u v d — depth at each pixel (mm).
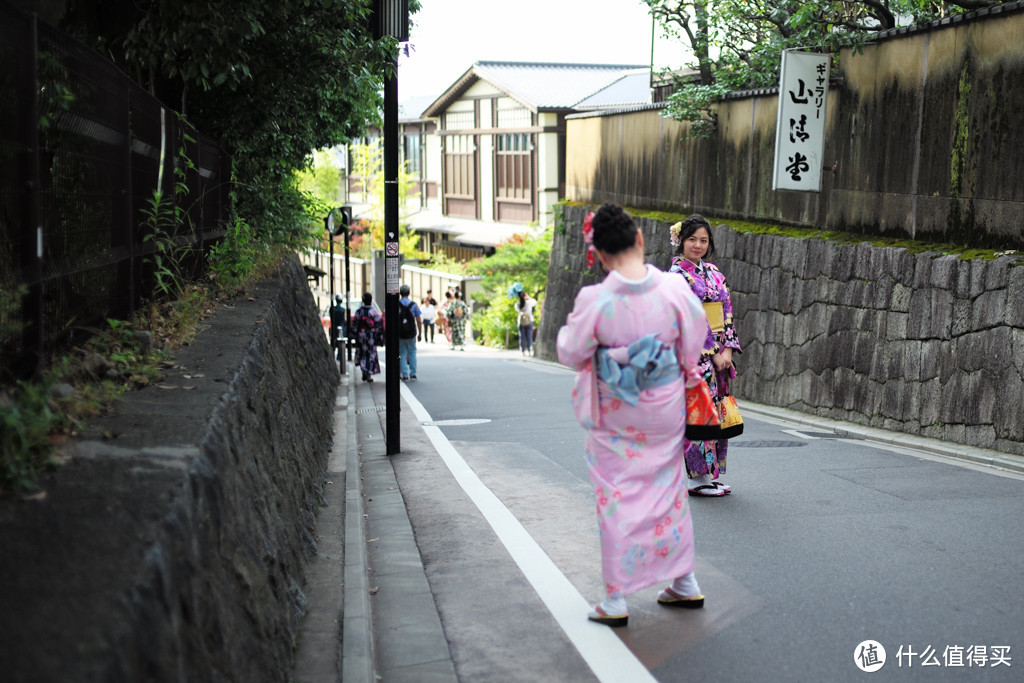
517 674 3949
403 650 4242
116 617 2070
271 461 4836
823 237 12398
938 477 7328
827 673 3779
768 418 12234
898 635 4125
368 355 17812
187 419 3658
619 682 3811
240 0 7969
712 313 6336
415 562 5570
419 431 11070
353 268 46844
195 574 2701
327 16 9742
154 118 6777
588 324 4074
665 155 18812
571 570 5266
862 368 10906
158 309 6371
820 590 4699
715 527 5871
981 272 8891
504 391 15336
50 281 4215
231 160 12211
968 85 9898
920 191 10859
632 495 4215
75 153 4652
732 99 15781
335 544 5590
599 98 36938
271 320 7266
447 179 45688
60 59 4383
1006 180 9297
